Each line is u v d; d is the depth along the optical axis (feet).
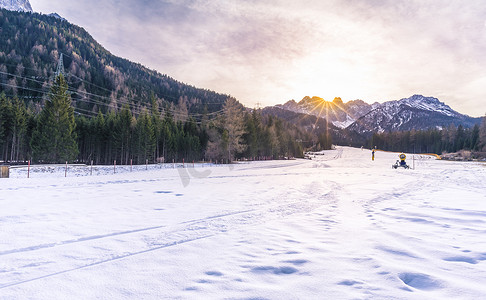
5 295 8.23
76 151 108.06
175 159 171.53
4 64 297.12
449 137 397.19
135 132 155.94
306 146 458.09
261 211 23.02
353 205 26.27
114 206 25.12
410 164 153.99
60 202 27.27
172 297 7.89
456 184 47.29
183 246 13.32
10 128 137.18
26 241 14.12
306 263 10.52
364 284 8.38
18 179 51.75
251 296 7.80
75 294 8.26
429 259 10.73
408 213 21.54
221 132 157.99
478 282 8.34
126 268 10.41
